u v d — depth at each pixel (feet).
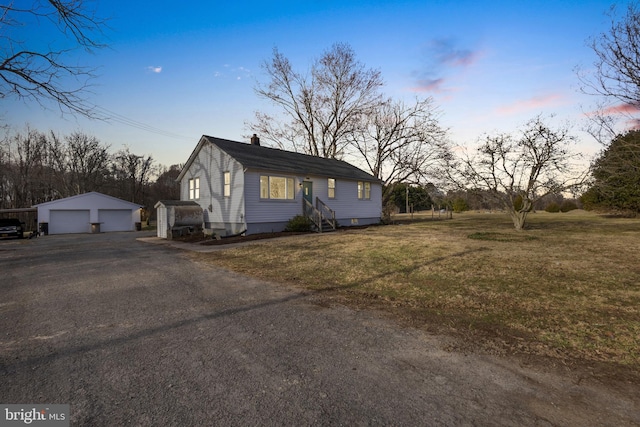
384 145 95.55
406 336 13.43
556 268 24.99
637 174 39.40
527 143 53.21
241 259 33.01
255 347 12.51
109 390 9.59
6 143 113.29
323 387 9.68
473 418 8.19
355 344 12.71
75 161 138.82
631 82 33.27
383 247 37.27
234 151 58.49
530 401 8.88
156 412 8.49
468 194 62.08
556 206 160.76
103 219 98.73
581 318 14.90
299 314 16.37
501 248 35.60
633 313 15.37
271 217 57.72
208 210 62.75
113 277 25.64
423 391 9.42
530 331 13.61
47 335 13.80
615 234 49.75
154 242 54.60
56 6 27.17
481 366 10.85
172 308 17.49
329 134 109.09
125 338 13.44
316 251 35.70
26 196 131.44
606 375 10.16
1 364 11.23
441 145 86.89
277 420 8.15
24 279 25.27
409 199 159.74
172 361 11.39
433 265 26.86
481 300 17.84
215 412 8.49
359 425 7.94
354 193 76.38
